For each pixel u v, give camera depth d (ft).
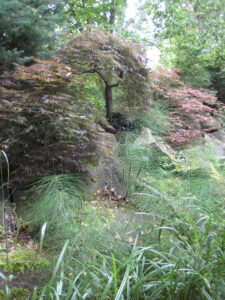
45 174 11.00
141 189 13.48
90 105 13.12
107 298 5.91
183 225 8.09
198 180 13.62
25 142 11.21
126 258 7.04
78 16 27.78
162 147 17.81
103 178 14.38
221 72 32.19
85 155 12.28
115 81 19.97
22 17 14.79
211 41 31.45
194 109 22.45
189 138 21.24
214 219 8.23
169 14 30.48
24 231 9.55
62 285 5.91
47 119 11.02
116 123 19.71
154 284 6.03
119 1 27.73
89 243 7.67
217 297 5.99
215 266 6.38
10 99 11.39
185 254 6.88
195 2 31.78
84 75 18.31
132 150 15.16
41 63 12.21
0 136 11.05
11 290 6.45
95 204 12.26
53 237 8.36
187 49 30.32
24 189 11.40
